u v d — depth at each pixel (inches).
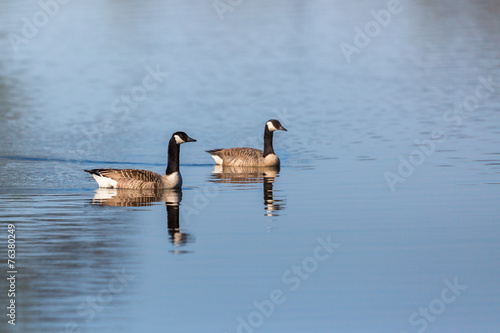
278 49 2399.1
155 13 2994.6
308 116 1622.8
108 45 2427.4
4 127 1517.0
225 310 657.0
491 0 3427.7
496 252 791.1
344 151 1332.4
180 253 791.7
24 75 2060.8
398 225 889.5
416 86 1916.8
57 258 772.6
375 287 708.0
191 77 2025.1
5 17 2652.6
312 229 875.4
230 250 802.2
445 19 3002.0
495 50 2383.1
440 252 794.2
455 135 1430.9
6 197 1025.5
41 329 617.9
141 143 1398.9
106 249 802.2
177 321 634.8
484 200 993.5
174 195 1045.8
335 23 2827.3
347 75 2060.8
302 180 1136.2
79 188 1083.3
